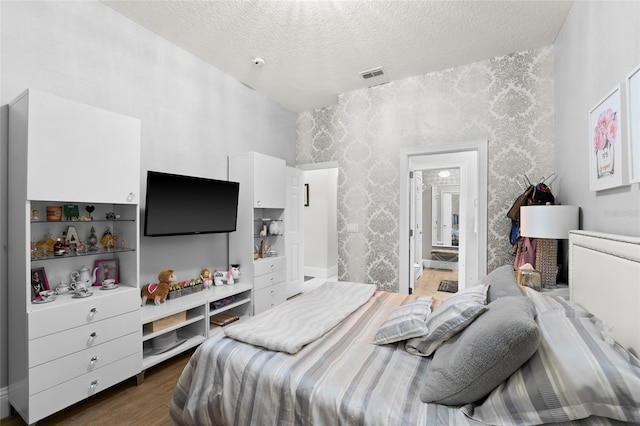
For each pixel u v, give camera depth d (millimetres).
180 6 2385
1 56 1872
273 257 3814
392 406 1046
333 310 1919
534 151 2984
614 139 1497
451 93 3363
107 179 2064
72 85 2184
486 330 1077
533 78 2988
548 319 1165
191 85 3057
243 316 3387
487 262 3184
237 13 2469
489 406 1000
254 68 3354
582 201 2070
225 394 1303
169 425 1771
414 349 1430
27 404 1673
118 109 2449
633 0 1349
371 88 3834
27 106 1716
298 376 1203
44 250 1997
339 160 4102
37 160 1738
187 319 2645
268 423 1181
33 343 1684
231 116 3525
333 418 1054
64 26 2143
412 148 3570
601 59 1726
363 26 2631
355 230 3969
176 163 2908
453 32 2713
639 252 1051
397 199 3695
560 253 2480
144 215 2639
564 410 867
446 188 6879
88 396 1894
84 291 1968
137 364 2168
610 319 1265
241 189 3463
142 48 2623
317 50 3006
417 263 5484
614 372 833
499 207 3133
